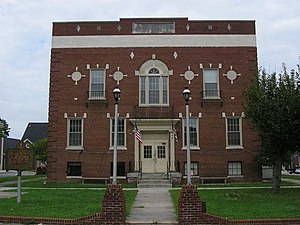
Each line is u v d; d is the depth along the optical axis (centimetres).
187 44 3072
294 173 6094
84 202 1731
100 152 2955
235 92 3012
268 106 2073
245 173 2928
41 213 1414
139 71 3048
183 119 2977
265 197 1903
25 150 1761
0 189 2433
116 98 1445
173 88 3017
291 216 1351
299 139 2094
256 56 3055
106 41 3083
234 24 3095
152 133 2988
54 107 3019
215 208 1542
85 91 3027
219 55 3058
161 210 1562
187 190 1282
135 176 2816
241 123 2981
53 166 2962
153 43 3078
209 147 2952
